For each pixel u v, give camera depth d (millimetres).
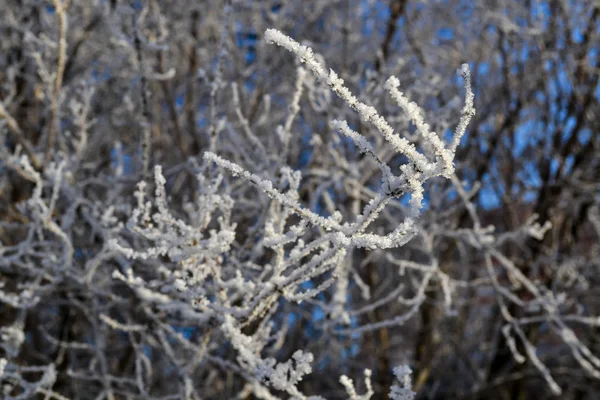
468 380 7148
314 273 1998
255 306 2102
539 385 6852
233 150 3414
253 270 3117
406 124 3625
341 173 3695
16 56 4676
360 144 1508
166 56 5172
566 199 5777
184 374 2996
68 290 3443
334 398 6250
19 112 4617
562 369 5770
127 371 4852
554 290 5312
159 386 5125
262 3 5438
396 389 1915
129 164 5258
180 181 4809
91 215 3680
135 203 4250
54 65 4414
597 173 5996
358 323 5398
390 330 6770
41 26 4578
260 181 1676
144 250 2977
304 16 5922
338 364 5656
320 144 3785
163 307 2580
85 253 3660
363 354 6066
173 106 4480
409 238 1550
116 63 4703
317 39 6078
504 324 5770
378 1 6309
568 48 5531
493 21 5605
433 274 4062
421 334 5719
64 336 4180
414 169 1469
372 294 5238
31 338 4863
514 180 6180
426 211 4215
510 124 5754
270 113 5461
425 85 4641
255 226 2723
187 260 2260
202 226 2287
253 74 5535
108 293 3258
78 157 3656
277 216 2703
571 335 4168
